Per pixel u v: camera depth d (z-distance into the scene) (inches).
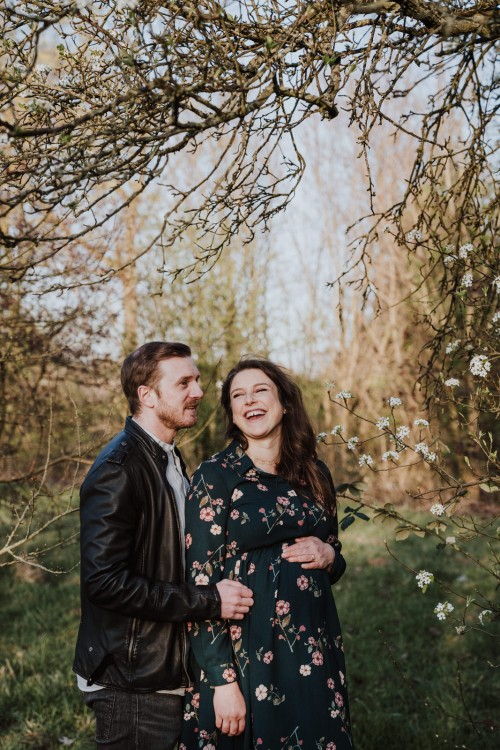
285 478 92.4
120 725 81.0
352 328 382.0
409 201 327.9
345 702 84.4
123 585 77.4
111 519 79.7
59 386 205.8
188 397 88.9
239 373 94.7
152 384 88.2
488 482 87.7
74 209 66.0
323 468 97.9
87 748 129.7
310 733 78.7
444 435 296.4
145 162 66.7
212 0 66.2
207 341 266.5
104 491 80.7
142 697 81.4
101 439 156.7
